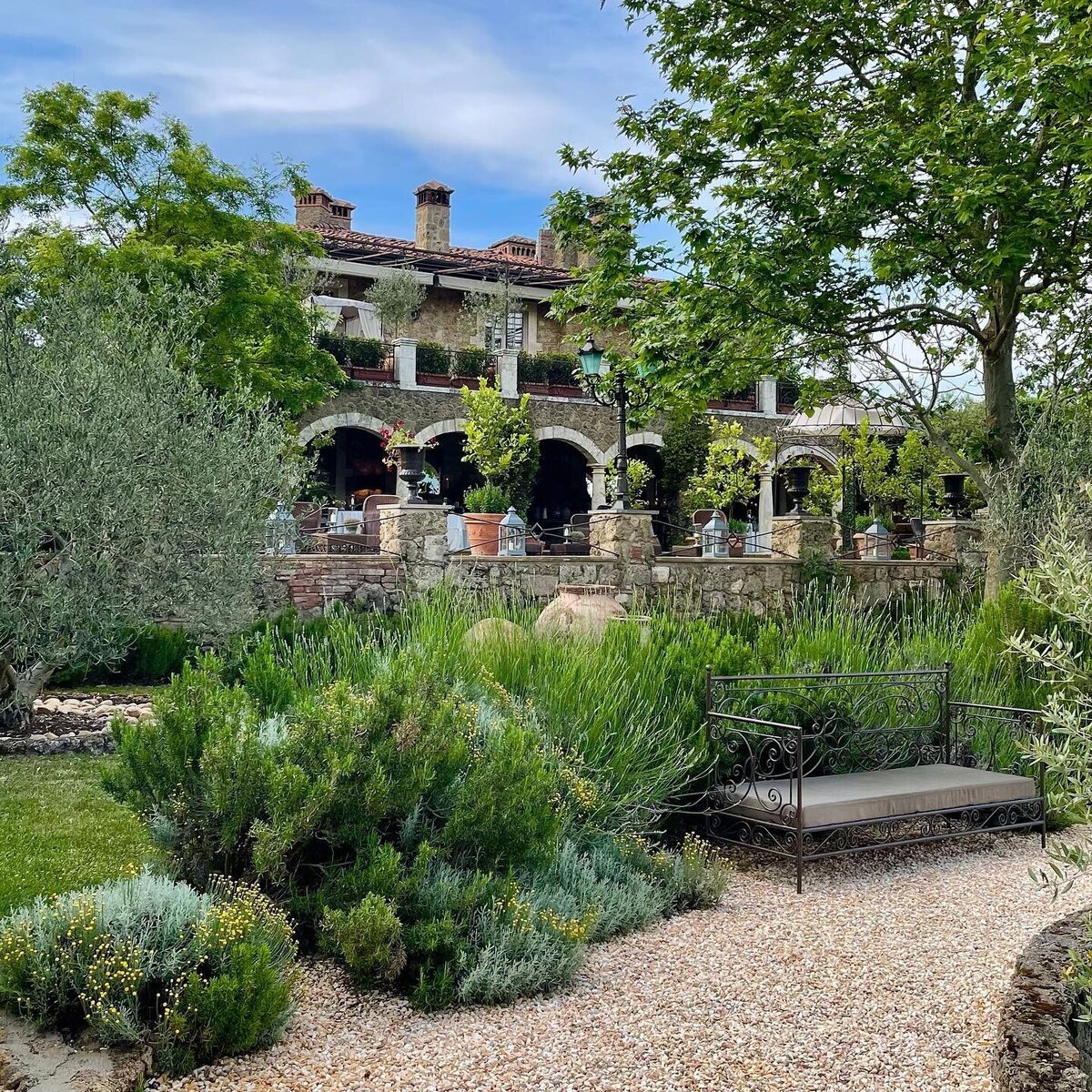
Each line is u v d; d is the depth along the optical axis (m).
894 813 5.36
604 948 4.11
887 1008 3.50
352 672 5.86
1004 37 10.24
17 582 6.68
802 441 26.66
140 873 3.94
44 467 6.56
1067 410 12.39
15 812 5.24
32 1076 2.74
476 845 4.15
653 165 12.39
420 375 23.36
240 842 3.94
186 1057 2.97
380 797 3.95
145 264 14.17
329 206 29.84
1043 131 10.73
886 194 10.38
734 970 3.86
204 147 16.11
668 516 25.02
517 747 4.32
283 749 4.06
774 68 11.77
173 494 7.30
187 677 4.41
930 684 7.02
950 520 16.92
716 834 5.52
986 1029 3.33
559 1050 3.18
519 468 20.83
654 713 5.77
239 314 15.12
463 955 3.60
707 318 12.04
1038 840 5.99
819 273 11.49
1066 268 11.06
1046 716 2.62
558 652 6.14
